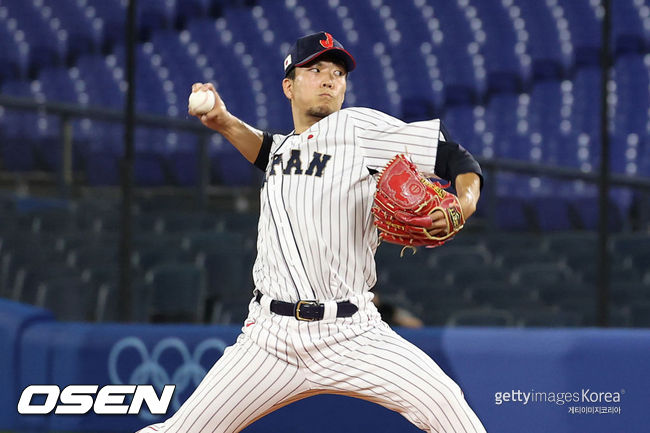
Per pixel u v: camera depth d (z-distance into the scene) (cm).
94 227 2920
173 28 4397
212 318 2011
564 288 2400
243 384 805
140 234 2738
